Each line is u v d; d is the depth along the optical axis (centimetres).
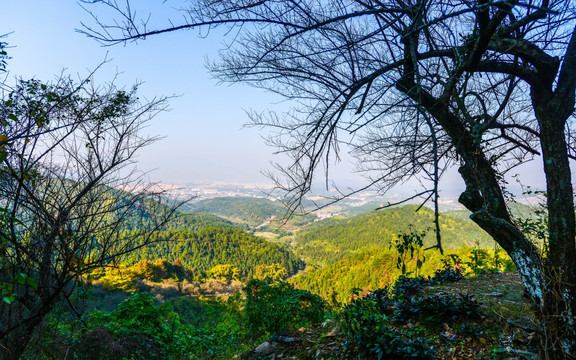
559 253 239
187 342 639
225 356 546
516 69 247
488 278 671
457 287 621
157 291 5691
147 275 6469
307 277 6022
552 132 245
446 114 247
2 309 208
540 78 245
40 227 227
